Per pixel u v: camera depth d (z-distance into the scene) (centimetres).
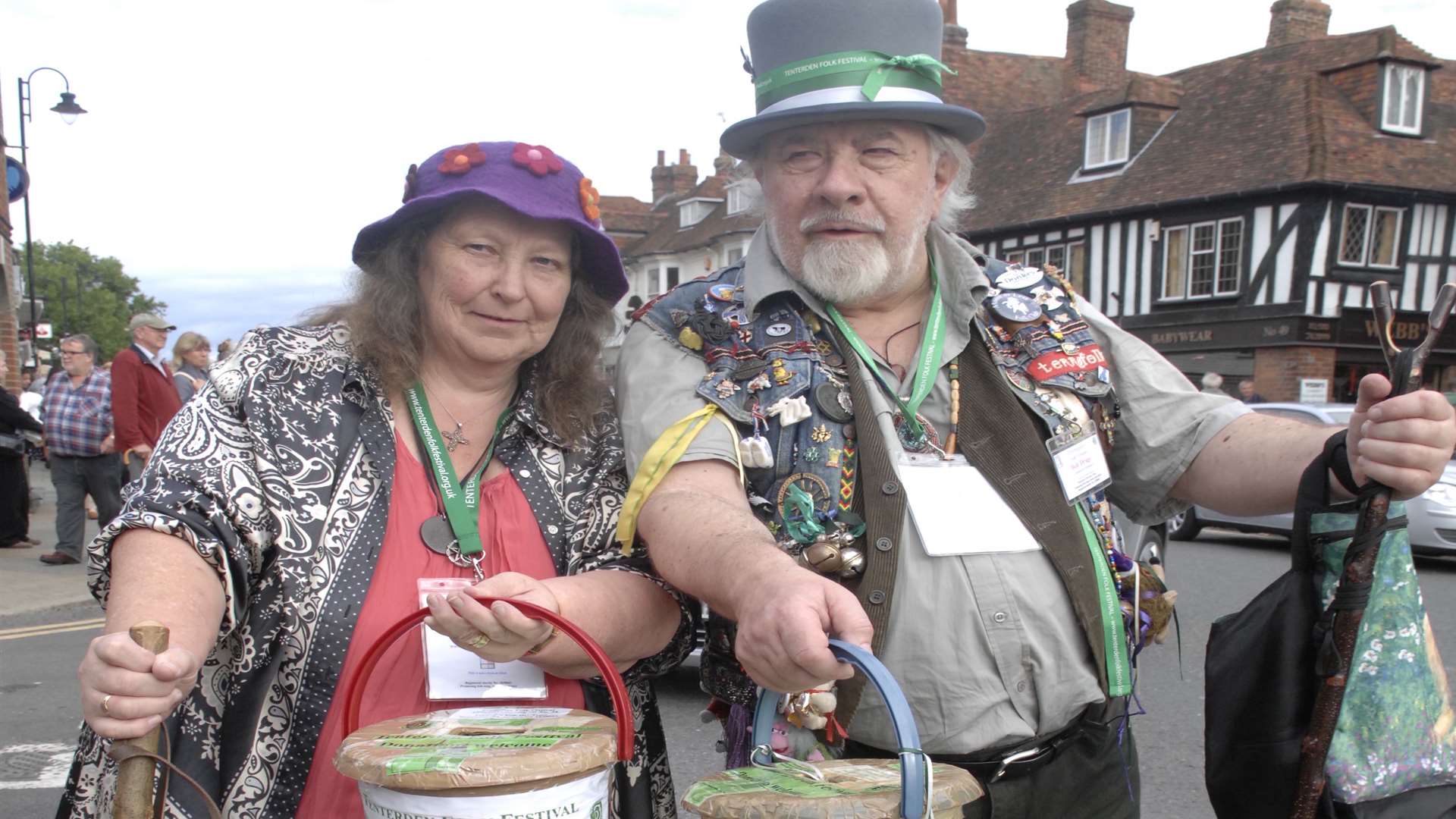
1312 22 2338
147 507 140
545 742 129
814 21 165
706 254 3428
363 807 148
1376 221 1841
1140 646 181
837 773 128
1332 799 151
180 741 149
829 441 163
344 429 161
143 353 809
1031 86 2781
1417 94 1906
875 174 167
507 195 158
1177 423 179
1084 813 172
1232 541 996
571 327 179
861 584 159
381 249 171
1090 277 2128
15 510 933
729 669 172
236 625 146
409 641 158
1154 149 2089
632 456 167
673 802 182
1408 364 140
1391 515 148
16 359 1844
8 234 1809
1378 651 149
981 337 175
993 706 161
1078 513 170
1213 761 158
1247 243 1872
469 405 173
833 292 167
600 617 154
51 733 444
